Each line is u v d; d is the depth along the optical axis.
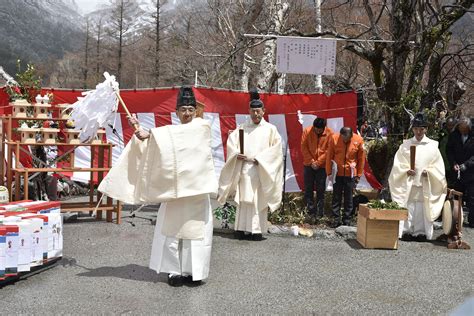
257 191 7.45
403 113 9.49
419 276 5.77
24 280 5.25
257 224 7.40
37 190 8.90
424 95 10.13
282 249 6.89
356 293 5.10
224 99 9.58
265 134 7.60
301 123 9.68
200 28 30.44
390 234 7.06
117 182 5.16
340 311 4.59
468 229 8.76
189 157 4.96
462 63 11.04
